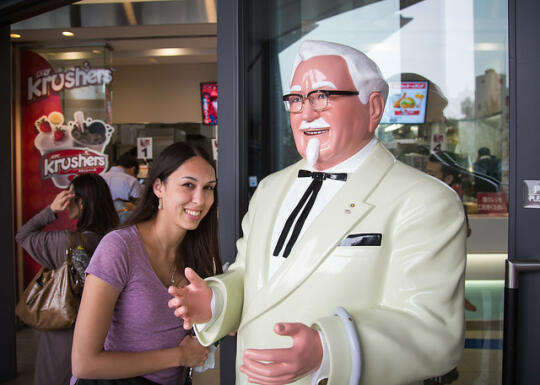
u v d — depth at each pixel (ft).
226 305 3.85
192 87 21.35
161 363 4.18
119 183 14.05
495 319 7.53
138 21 13.33
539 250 4.84
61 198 6.79
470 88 7.26
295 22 6.76
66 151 14.94
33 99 14.87
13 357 9.68
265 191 4.32
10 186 9.55
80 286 6.55
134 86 21.52
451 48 7.12
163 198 4.46
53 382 6.75
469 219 7.80
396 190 3.49
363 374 2.92
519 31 4.78
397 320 3.11
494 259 7.80
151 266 4.37
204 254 5.00
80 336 3.96
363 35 6.91
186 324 3.57
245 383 3.74
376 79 3.62
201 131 20.33
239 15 5.97
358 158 3.75
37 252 6.66
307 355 2.81
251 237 4.07
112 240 4.25
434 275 3.23
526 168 4.84
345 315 3.02
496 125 7.48
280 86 6.75
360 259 3.35
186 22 13.26
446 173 7.59
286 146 6.75
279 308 3.55
